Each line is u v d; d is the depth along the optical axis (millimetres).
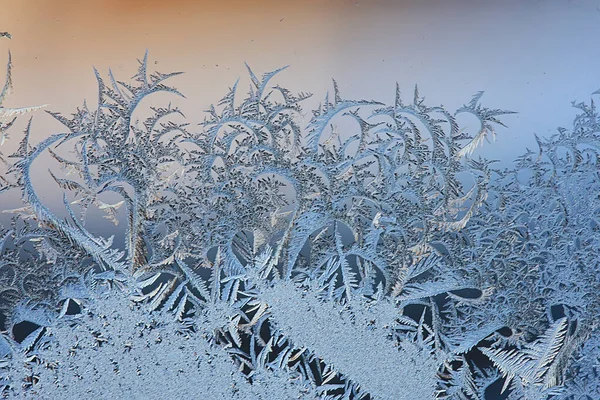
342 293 407
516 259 406
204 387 405
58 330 401
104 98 396
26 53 405
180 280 404
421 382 408
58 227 398
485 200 404
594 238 408
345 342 407
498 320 408
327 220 403
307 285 406
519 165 404
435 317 408
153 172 398
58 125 402
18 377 400
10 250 398
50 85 404
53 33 406
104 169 398
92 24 408
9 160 400
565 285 408
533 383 408
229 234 401
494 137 403
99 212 400
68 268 400
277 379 406
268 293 404
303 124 402
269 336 407
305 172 401
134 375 404
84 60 406
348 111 401
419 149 402
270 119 399
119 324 402
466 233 405
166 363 404
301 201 402
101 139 397
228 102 398
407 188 403
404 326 408
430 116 403
